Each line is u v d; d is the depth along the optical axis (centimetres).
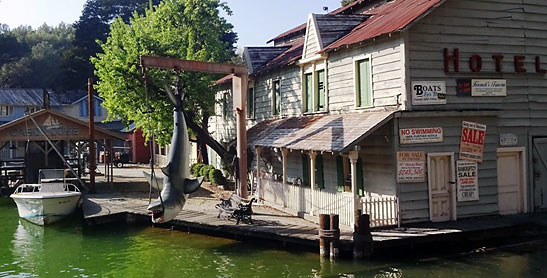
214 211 1991
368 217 1359
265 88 2559
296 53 2375
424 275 1223
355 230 1366
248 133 2430
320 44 1944
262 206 2083
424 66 1572
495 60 1686
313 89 2053
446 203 1599
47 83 8212
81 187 2844
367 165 1667
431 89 1574
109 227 1980
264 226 1648
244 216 1727
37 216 2078
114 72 2506
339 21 2023
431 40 1583
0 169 2948
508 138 1706
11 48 9231
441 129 1581
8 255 1591
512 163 1741
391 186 1547
